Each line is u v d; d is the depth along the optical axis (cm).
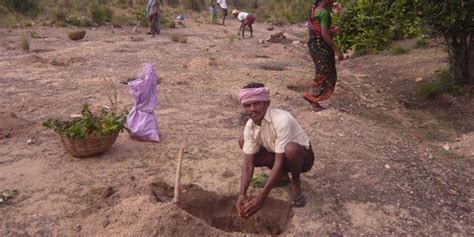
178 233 339
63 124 493
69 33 1344
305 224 376
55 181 438
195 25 1945
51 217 379
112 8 2212
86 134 471
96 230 359
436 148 573
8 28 1524
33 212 386
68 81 819
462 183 465
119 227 356
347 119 643
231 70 949
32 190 420
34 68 914
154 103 545
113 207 382
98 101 696
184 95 745
